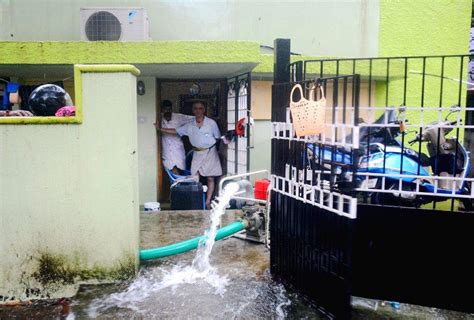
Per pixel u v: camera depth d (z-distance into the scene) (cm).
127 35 578
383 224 313
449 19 716
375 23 699
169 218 540
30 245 338
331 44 693
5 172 332
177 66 562
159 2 656
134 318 296
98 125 337
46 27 641
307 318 294
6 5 635
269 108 678
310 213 309
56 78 663
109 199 344
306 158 309
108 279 350
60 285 343
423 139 390
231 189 454
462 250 294
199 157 666
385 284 316
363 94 689
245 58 530
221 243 452
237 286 345
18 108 658
